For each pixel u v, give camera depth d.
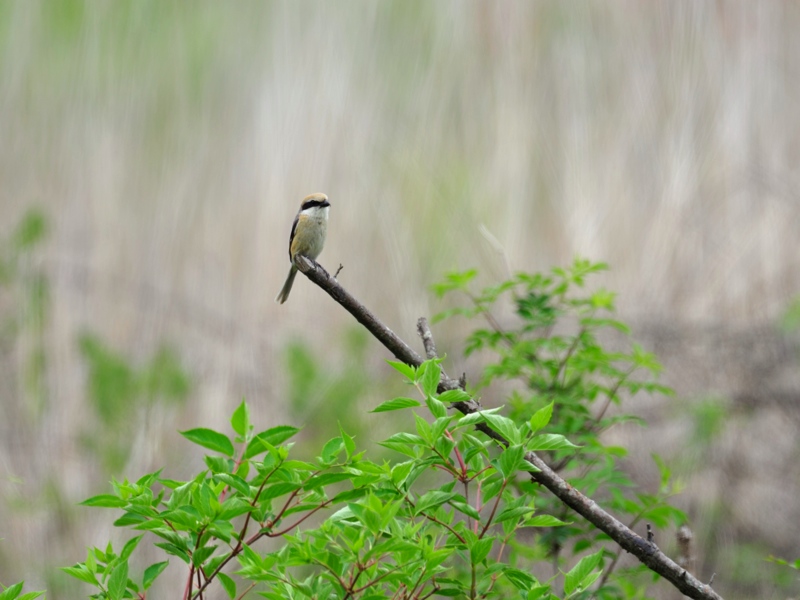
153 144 16.70
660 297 13.68
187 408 14.17
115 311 15.32
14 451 13.67
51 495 12.91
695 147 15.01
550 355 8.41
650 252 14.19
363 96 16.39
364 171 15.80
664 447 11.88
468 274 7.26
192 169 16.30
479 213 15.16
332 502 4.13
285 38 16.83
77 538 12.68
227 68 16.89
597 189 14.77
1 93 17.09
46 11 17.62
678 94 15.47
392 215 15.35
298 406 13.77
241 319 15.10
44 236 15.57
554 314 7.10
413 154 15.94
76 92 17.16
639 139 15.19
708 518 11.34
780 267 13.90
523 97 15.94
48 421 13.93
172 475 13.55
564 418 6.67
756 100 15.30
